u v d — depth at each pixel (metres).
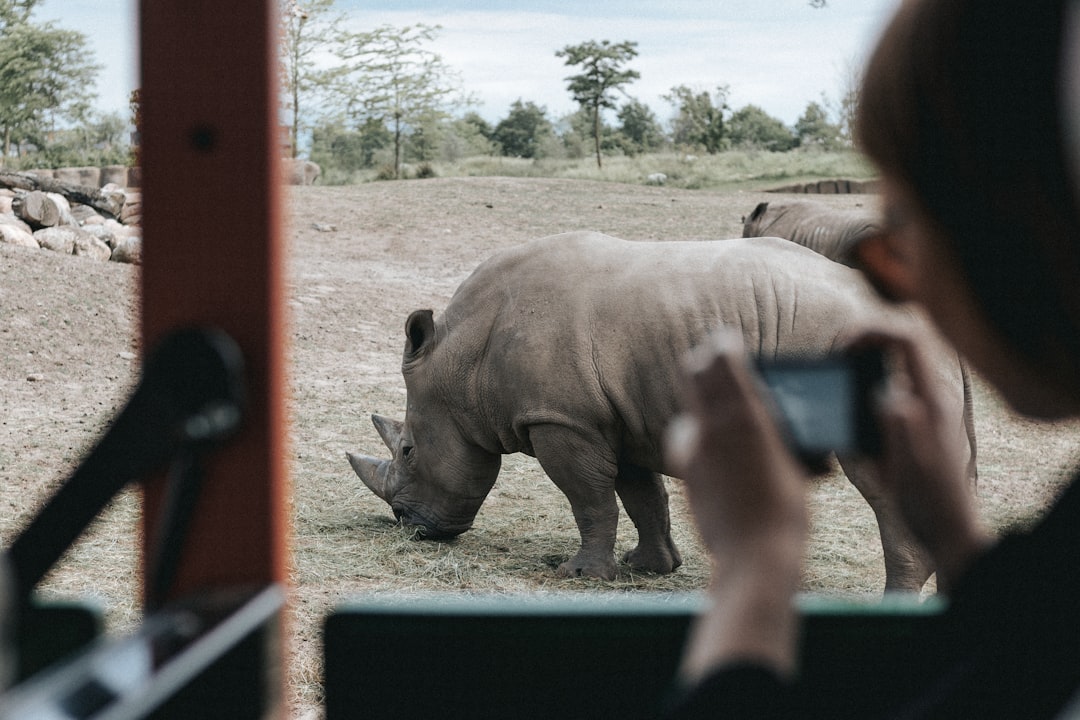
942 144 0.61
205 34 0.97
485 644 1.21
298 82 38.38
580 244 6.14
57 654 1.10
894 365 0.88
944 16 0.61
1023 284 0.60
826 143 37.84
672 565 6.40
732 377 0.67
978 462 9.07
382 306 15.09
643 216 24.23
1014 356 0.62
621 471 6.33
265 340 0.98
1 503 6.87
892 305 0.70
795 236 13.59
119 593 5.20
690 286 5.76
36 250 14.16
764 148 49.97
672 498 8.16
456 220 23.20
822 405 0.84
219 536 0.99
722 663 0.60
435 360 6.34
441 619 1.22
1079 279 0.59
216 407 0.86
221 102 0.97
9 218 15.01
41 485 7.36
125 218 16.84
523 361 5.95
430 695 1.22
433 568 6.07
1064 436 9.91
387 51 41.16
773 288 5.66
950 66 0.60
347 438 9.25
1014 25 0.59
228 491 0.98
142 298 0.99
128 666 0.78
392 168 37.38
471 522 6.63
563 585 5.94
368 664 1.22
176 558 0.88
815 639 1.18
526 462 8.84
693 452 0.67
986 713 0.64
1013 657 0.65
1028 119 0.58
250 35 0.97
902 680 1.17
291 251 19.53
